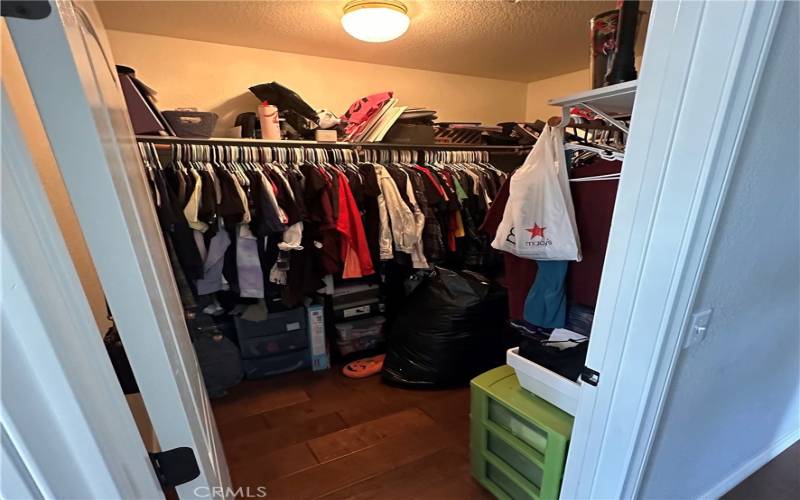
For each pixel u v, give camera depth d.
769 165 0.76
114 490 0.42
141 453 0.48
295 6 1.82
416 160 2.73
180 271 1.83
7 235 0.32
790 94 0.71
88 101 0.38
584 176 1.17
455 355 2.19
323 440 1.84
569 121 1.23
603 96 0.97
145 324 0.46
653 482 1.02
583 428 0.89
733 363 1.06
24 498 0.37
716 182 0.60
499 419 1.41
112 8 1.80
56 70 0.35
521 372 1.35
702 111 0.57
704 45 0.55
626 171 0.68
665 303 0.68
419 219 2.36
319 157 2.33
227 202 1.89
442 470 1.64
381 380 2.37
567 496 0.99
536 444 1.26
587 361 0.85
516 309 1.46
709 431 1.16
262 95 2.34
